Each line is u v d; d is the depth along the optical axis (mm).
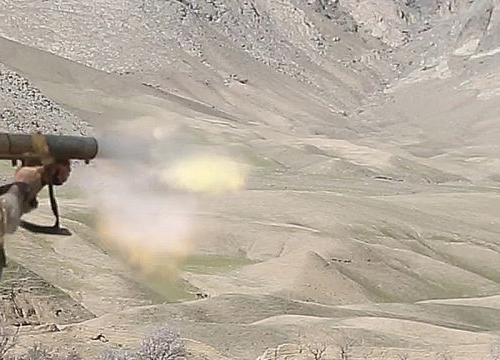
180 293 62906
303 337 46625
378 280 83312
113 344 40562
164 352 36812
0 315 46750
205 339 44594
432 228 112625
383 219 111000
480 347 48094
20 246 61219
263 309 55531
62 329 42500
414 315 63812
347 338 47438
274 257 85875
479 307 69125
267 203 109688
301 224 102812
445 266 90312
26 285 51000
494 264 101250
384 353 45062
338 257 84875
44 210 42500
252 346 44156
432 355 45125
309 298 73125
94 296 56219
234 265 81562
